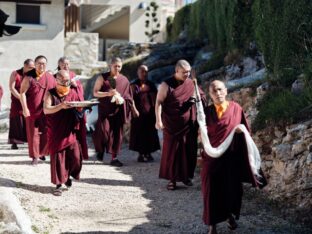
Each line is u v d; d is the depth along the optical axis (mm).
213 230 6473
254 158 6367
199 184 8930
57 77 8055
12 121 11602
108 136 10398
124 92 10422
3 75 17984
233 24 12898
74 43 20734
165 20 23641
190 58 16156
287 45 9320
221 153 6320
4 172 9188
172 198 8188
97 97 10367
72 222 7027
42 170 9602
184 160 8570
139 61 16797
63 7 18203
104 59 25250
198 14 17000
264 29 9992
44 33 18141
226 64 13211
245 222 6977
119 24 25859
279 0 9648
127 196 8258
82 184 8820
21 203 7523
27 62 10820
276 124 8188
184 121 8492
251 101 9633
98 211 7508
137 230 6762
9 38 18000
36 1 17969
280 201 7469
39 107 9805
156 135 10945
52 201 7840
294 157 7520
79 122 8258
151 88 10844
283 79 9227
